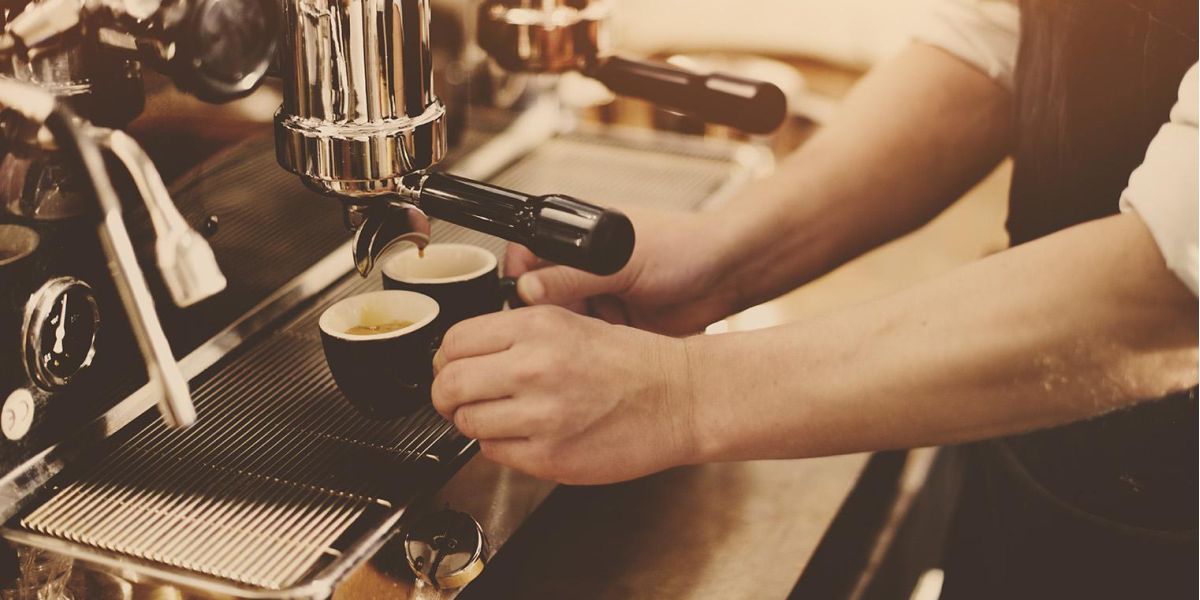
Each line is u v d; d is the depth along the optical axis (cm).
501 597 73
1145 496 80
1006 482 89
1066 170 79
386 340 68
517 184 104
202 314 77
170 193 72
